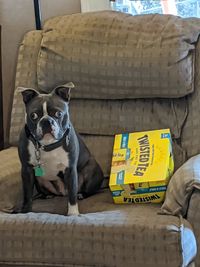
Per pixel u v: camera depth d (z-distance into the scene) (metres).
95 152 2.23
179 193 1.68
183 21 2.17
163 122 2.15
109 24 2.19
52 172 1.95
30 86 2.34
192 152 2.08
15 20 2.63
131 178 1.90
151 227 1.56
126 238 1.56
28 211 1.93
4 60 2.65
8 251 1.67
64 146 1.88
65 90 1.85
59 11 2.66
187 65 2.07
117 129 2.22
